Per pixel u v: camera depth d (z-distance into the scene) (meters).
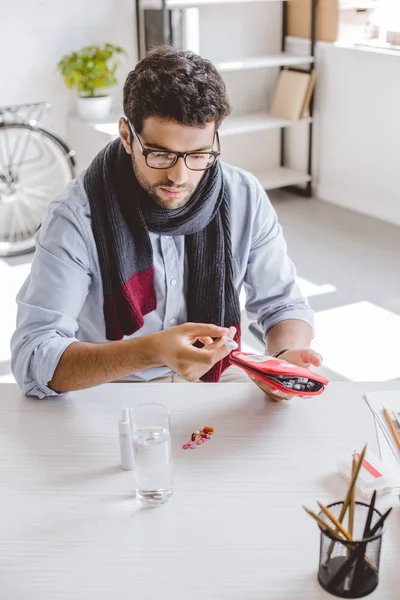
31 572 0.95
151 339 1.25
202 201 1.48
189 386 1.38
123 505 1.07
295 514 1.05
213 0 3.80
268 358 1.31
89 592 0.92
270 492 1.09
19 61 3.78
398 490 1.09
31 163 3.90
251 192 1.62
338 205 4.42
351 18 4.10
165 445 1.05
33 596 0.92
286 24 4.43
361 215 4.24
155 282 1.56
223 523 1.03
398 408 1.30
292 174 4.55
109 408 1.31
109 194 1.46
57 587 0.93
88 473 1.15
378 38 4.10
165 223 1.48
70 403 1.33
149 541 1.00
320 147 4.46
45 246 1.43
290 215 4.27
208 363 1.20
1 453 1.20
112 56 3.86
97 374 1.29
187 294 1.59
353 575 0.90
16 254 3.74
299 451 1.19
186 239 1.56
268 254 1.65
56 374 1.32
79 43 3.90
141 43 4.06
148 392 1.36
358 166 4.24
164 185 1.35
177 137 1.28
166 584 0.93
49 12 3.77
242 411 1.30
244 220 1.62
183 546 0.99
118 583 0.93
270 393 1.33
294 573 0.95
